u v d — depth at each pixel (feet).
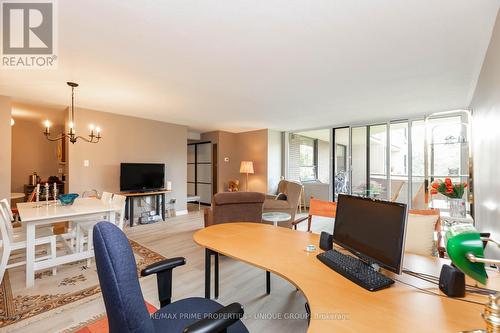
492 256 6.55
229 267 9.39
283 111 15.34
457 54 7.55
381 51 7.38
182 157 20.21
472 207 9.78
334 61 8.09
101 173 15.44
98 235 2.47
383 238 3.68
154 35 6.48
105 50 7.31
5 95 11.91
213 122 19.29
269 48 7.22
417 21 5.85
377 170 18.33
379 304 3.05
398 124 17.30
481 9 5.40
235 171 25.02
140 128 17.46
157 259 9.98
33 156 19.61
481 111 8.58
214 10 5.44
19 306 6.57
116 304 2.30
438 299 3.17
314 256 4.74
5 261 7.55
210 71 8.92
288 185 15.48
